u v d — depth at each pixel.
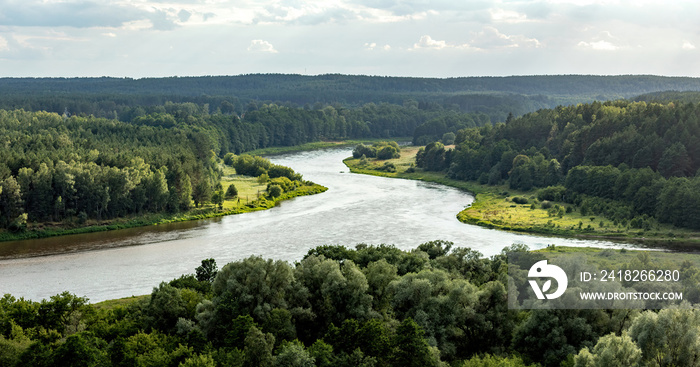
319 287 89.06
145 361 69.56
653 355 69.31
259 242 160.00
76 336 70.12
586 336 76.75
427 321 80.44
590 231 173.88
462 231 175.62
